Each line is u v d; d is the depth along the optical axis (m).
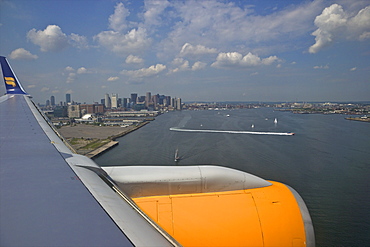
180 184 7.01
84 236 2.90
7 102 20.19
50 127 12.15
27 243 2.65
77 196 4.12
